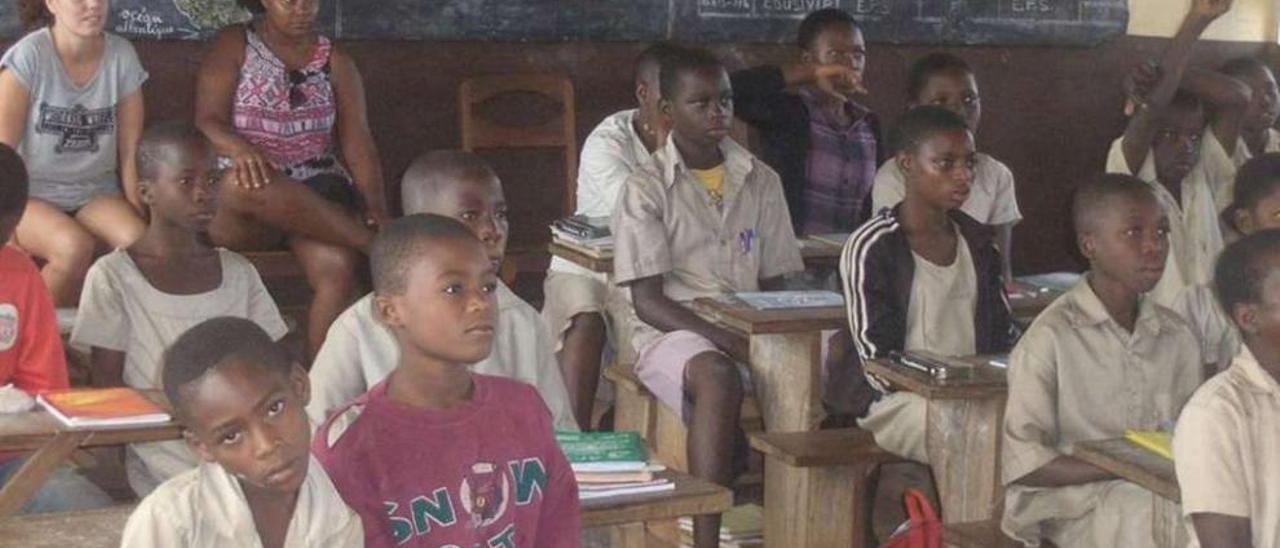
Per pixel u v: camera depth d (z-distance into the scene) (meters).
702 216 3.85
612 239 3.88
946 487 2.99
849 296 3.36
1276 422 2.36
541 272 5.25
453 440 2.06
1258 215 3.56
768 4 5.71
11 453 2.36
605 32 5.49
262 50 4.36
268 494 1.91
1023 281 4.03
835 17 4.84
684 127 3.85
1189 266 4.48
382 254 2.07
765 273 3.97
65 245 3.94
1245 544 2.34
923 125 3.37
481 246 2.09
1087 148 6.41
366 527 2.01
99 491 2.86
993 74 6.21
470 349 2.05
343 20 5.14
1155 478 2.40
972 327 3.43
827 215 4.82
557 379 2.83
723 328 3.68
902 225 3.41
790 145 4.80
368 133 4.55
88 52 4.11
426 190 2.86
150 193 3.11
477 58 5.35
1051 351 2.87
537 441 2.13
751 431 3.73
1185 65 4.61
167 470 2.91
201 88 4.35
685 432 3.59
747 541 3.53
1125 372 2.91
